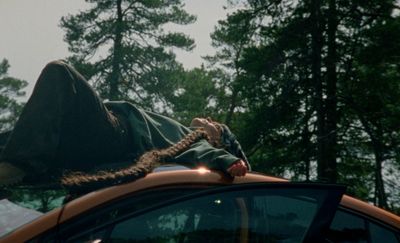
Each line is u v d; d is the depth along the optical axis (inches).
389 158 1045.8
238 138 1180.5
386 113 1052.5
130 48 1640.0
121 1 1713.8
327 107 1131.3
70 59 1664.6
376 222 107.4
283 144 1161.4
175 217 95.4
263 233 99.4
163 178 97.0
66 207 90.4
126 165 112.3
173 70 1681.8
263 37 1209.4
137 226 92.7
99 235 90.1
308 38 1175.0
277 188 102.1
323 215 102.5
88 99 109.6
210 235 96.7
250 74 1184.2
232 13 1243.2
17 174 105.7
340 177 1103.6
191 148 111.2
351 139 1112.2
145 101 1659.7
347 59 1152.2
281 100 1147.9
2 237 88.5
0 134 126.2
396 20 1109.1
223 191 99.2
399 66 1081.4
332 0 1165.7
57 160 109.2
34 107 107.0
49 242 87.7
